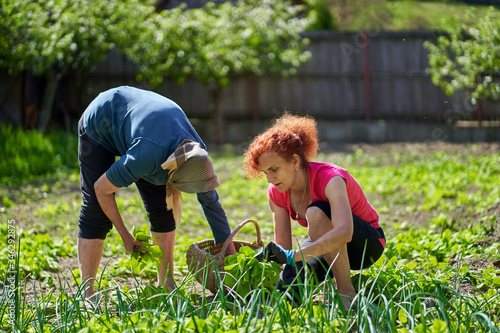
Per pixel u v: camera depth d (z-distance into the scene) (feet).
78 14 33.88
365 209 10.71
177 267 13.35
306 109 46.03
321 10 62.64
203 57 39.73
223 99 45.75
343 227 9.48
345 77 45.39
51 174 29.89
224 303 9.03
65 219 20.68
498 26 30.14
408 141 42.19
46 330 8.79
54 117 43.16
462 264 12.25
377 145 40.75
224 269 10.34
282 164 9.88
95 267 11.14
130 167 9.62
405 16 76.79
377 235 10.69
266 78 45.80
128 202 23.90
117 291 9.52
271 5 46.19
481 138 40.75
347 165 33.76
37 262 13.62
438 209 20.47
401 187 25.96
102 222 10.98
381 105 45.03
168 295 9.20
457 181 24.73
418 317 9.30
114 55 45.27
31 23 31.83
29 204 23.35
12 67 34.60
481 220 17.06
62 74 38.14
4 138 31.94
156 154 9.65
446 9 75.20
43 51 32.22
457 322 8.77
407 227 18.65
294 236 18.02
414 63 43.78
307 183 10.33
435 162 32.55
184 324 8.23
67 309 9.27
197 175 9.86
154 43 38.40
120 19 37.83
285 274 10.62
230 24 40.88
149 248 10.44
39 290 12.30
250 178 10.34
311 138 10.45
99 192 10.10
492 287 11.03
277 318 8.98
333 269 10.36
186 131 10.26
